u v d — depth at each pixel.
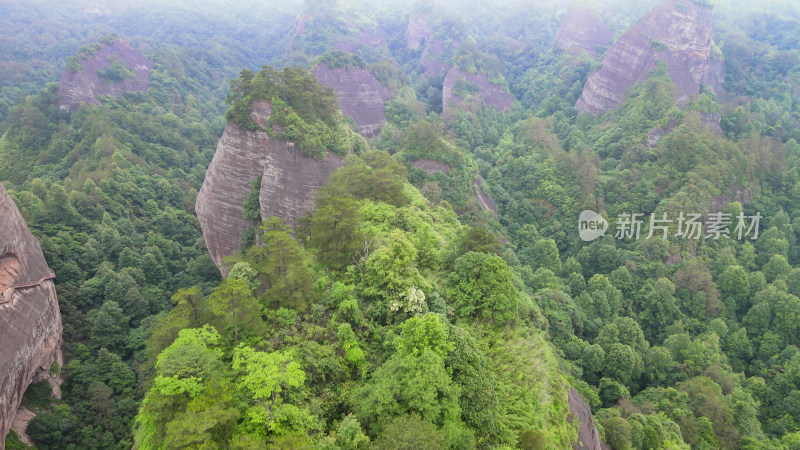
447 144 72.12
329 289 28.56
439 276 32.34
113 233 59.59
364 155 55.22
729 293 59.19
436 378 19.27
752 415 42.31
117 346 48.50
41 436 36.84
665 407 42.38
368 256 30.72
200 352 20.00
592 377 45.41
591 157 80.81
